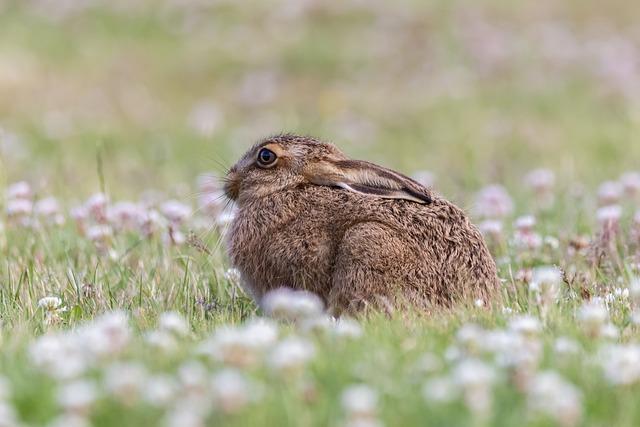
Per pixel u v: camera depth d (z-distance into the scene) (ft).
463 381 20.86
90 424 20.42
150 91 109.60
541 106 98.89
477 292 31.83
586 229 45.80
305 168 34.17
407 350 25.03
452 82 108.37
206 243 42.63
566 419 20.38
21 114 96.68
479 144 83.97
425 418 20.65
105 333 24.66
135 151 81.66
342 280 31.65
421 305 30.96
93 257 41.29
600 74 108.37
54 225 45.65
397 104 101.81
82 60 118.01
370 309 30.55
